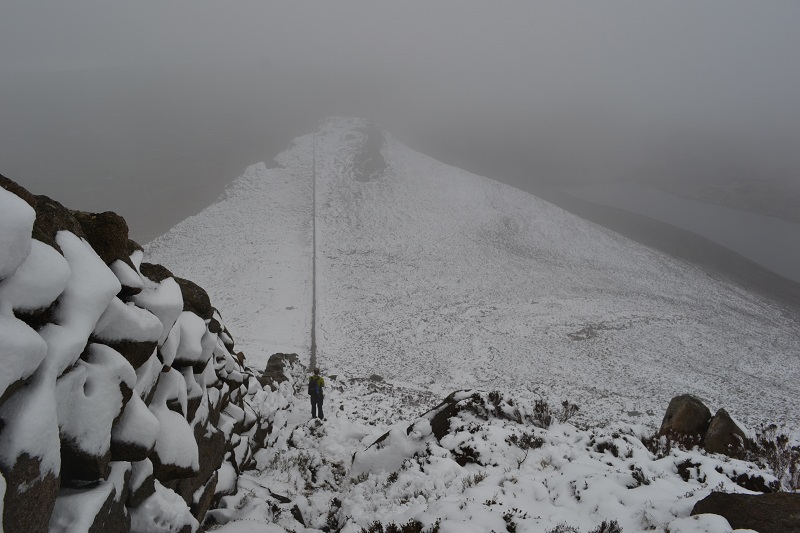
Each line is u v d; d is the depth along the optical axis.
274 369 18.48
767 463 9.84
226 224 64.31
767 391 34.62
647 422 26.25
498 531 5.19
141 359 3.68
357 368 32.59
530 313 46.25
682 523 4.86
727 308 54.41
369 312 43.81
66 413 2.81
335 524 7.18
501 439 8.55
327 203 73.62
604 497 6.00
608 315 47.12
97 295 3.01
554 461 7.93
